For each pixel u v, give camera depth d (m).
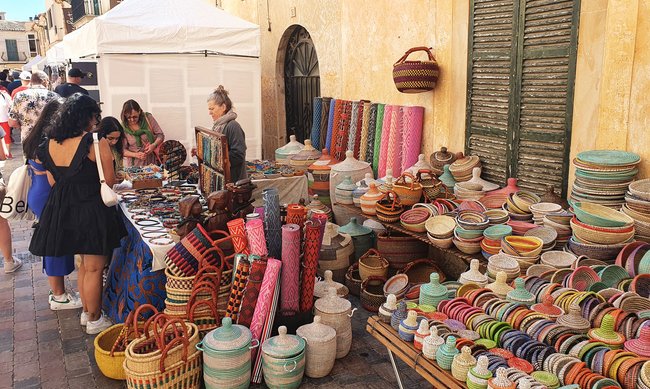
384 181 4.64
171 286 3.31
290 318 3.29
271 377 2.96
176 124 7.01
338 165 5.21
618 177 2.97
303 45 7.43
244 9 9.03
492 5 4.04
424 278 4.16
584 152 3.23
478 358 2.08
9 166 10.32
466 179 4.27
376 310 3.90
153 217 4.01
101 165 3.52
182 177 5.52
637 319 2.19
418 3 4.86
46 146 3.53
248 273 3.17
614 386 1.87
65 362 3.42
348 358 3.38
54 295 4.24
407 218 3.89
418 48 4.64
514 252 3.06
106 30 6.28
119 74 6.56
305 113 7.61
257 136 7.61
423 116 4.92
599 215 2.97
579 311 2.25
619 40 3.13
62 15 29.09
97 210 3.56
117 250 4.18
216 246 3.29
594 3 3.27
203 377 2.96
